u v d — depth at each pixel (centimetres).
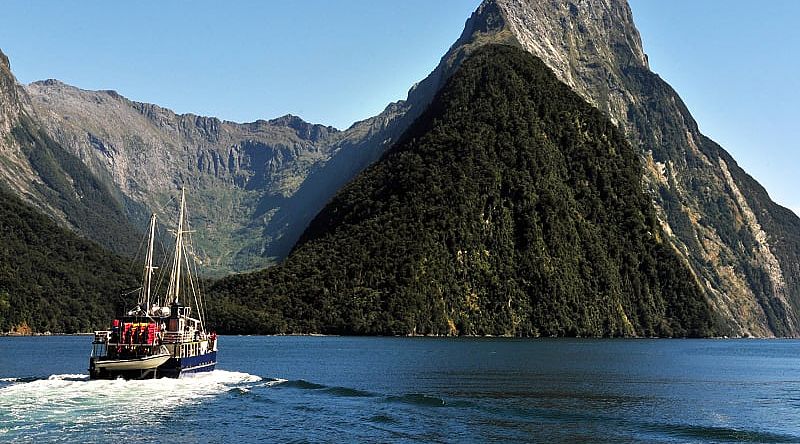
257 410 8244
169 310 10875
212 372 11556
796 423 8344
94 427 7300
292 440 6969
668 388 11438
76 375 11256
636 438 7369
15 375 11900
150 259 12594
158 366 10106
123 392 9106
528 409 8769
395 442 6975
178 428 7350
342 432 7300
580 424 7956
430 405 8781
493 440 7156
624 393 10619
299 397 9094
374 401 8906
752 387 11850
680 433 7619
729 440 7375
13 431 7088
